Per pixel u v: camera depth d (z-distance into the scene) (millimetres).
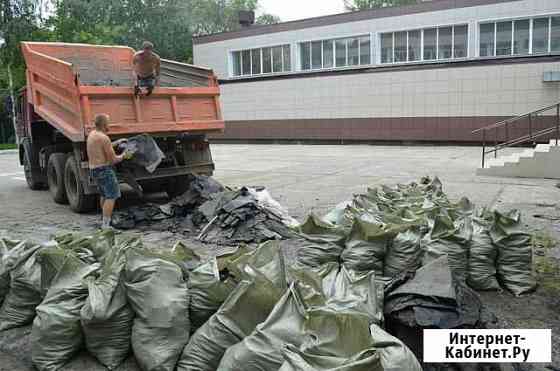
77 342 3629
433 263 3637
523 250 4719
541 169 12148
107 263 3797
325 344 2592
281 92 26859
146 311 3422
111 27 32188
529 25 20969
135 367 3521
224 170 14906
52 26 29469
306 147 24109
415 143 23297
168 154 9141
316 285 3502
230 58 28812
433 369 3143
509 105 21016
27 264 4352
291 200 9594
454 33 22547
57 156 9688
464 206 5848
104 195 7539
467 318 3160
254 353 2809
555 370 3334
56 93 8812
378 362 2342
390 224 4504
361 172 13648
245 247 4059
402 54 23875
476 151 19578
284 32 26797
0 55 25953
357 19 24641
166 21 35625
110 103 8242
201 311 3516
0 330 4223
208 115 9469
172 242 6805
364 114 24484
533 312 4270
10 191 12109
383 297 3416
